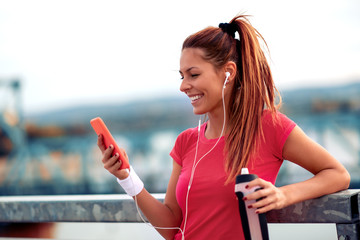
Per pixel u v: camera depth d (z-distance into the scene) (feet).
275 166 4.17
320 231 14.78
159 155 64.44
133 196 4.37
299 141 4.02
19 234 6.62
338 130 38.50
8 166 63.36
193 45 4.39
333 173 3.83
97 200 4.71
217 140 4.35
